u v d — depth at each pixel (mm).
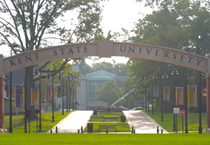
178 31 69562
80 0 54844
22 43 55500
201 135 23734
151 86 80250
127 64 79500
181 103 39594
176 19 74812
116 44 32250
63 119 65938
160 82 74125
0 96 32250
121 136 22234
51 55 32406
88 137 21141
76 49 32281
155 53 32406
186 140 19109
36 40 54812
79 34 55281
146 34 74438
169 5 74062
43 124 55562
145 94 86688
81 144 17047
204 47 70562
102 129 43938
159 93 76125
